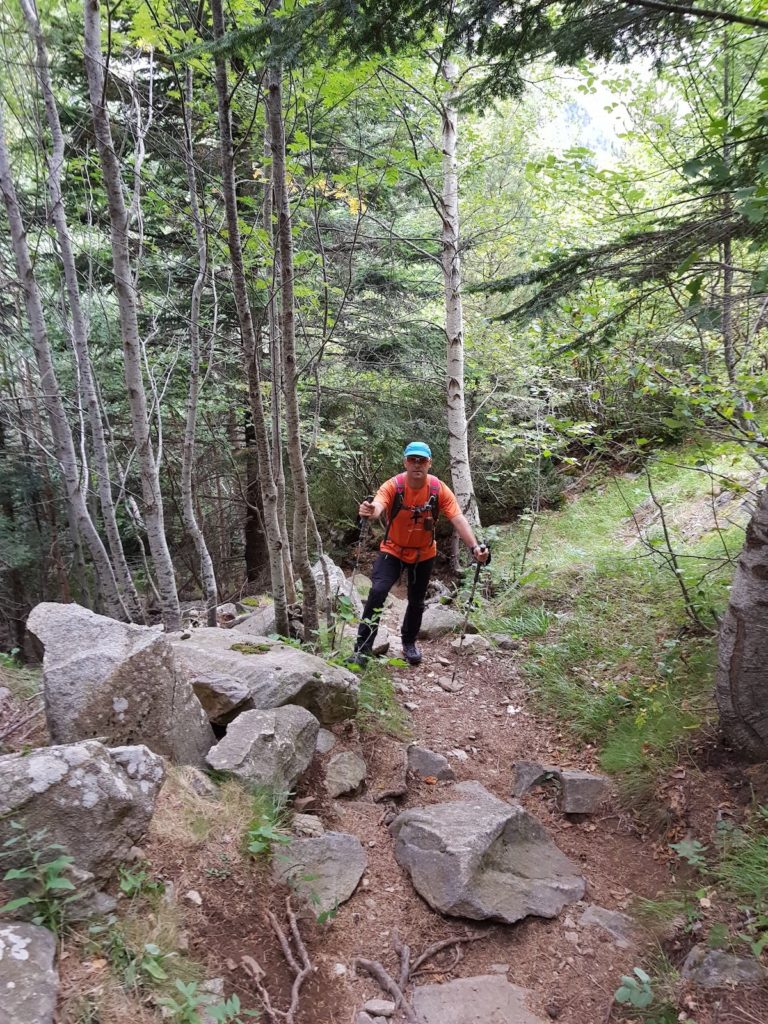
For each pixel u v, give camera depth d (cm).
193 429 597
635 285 381
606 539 787
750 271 341
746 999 233
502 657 575
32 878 203
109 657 284
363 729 425
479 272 1210
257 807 294
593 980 265
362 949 268
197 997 200
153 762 252
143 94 646
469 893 289
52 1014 173
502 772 422
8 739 334
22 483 880
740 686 336
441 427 990
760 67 489
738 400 404
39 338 568
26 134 562
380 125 791
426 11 276
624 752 398
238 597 1073
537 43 290
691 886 299
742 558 337
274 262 507
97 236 734
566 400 758
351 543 1080
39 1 540
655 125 670
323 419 969
